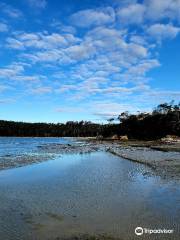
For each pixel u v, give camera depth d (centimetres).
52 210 1112
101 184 1666
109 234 845
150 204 1182
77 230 886
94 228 901
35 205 1190
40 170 2317
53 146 7156
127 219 988
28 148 6197
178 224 928
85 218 1005
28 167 2520
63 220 987
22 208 1145
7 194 1402
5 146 7194
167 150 4838
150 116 12612
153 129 11962
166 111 12206
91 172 2195
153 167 2456
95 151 5019
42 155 4038
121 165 2673
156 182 1706
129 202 1223
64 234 852
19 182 1745
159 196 1327
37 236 835
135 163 2859
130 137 13075
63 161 3112
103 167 2525
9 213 1074
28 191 1473
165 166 2512
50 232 869
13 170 2303
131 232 859
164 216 1016
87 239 805
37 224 945
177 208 1117
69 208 1141
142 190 1473
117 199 1281
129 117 14238
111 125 16188
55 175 2038
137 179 1833
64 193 1420
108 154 4219
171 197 1302
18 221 978
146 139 11412
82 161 3105
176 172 2139
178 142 7869
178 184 1631
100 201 1249
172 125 10956
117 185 1625
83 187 1573
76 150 5366
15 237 827
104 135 16350
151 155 3769
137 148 5762
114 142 9750
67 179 1855
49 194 1400
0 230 886
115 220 980
